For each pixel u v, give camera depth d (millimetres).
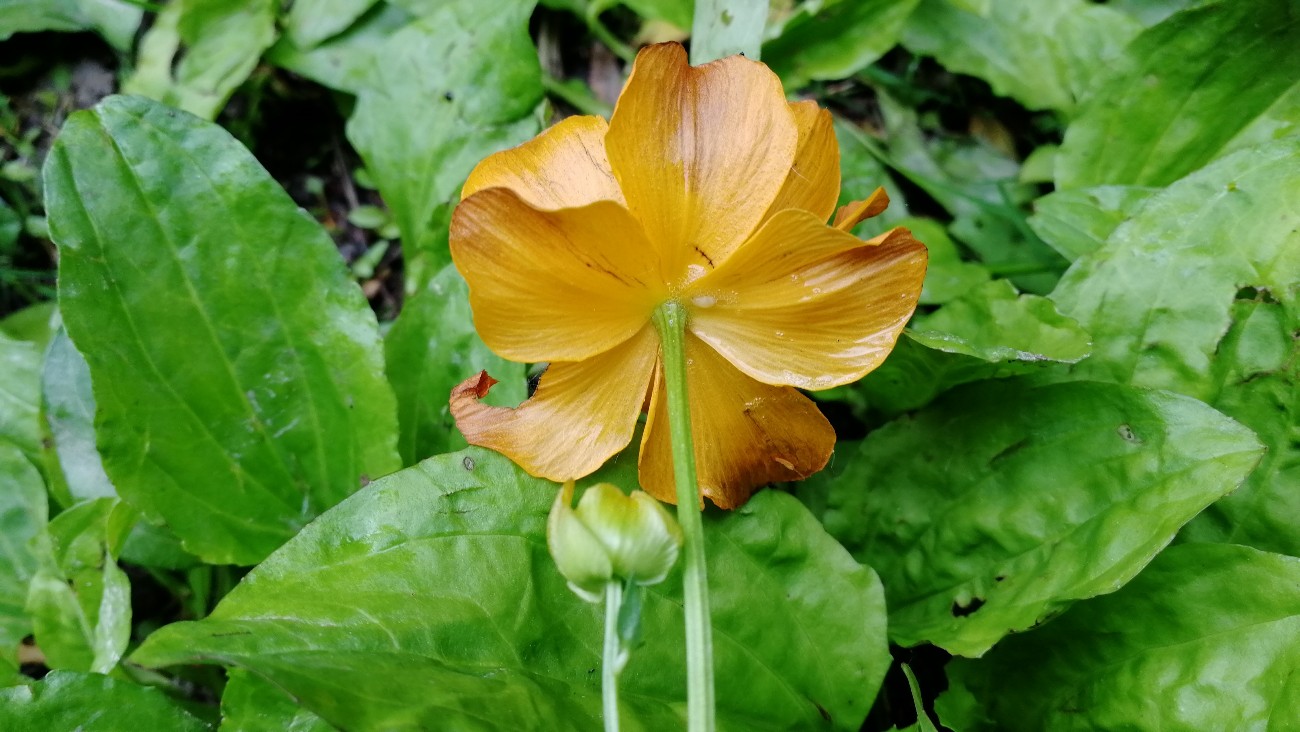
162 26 235
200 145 175
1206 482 152
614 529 122
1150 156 213
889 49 233
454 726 129
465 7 221
